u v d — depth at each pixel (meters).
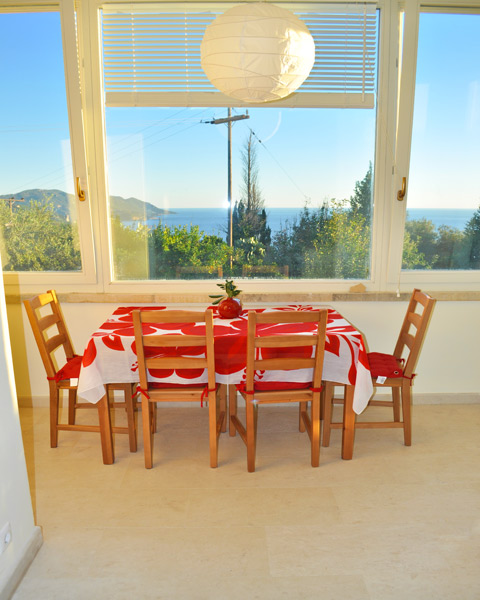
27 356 3.15
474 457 2.56
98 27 2.83
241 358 2.38
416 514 2.08
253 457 2.40
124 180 3.07
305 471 2.43
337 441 2.74
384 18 2.85
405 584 1.69
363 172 3.09
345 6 2.81
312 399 2.38
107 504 2.16
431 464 2.49
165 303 3.09
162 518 2.06
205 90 2.91
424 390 3.27
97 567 1.78
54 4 2.76
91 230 3.05
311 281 3.19
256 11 1.65
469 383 3.27
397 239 3.11
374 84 2.95
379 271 3.18
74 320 3.12
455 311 3.15
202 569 1.77
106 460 2.49
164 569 1.77
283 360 2.28
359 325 3.16
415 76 2.87
